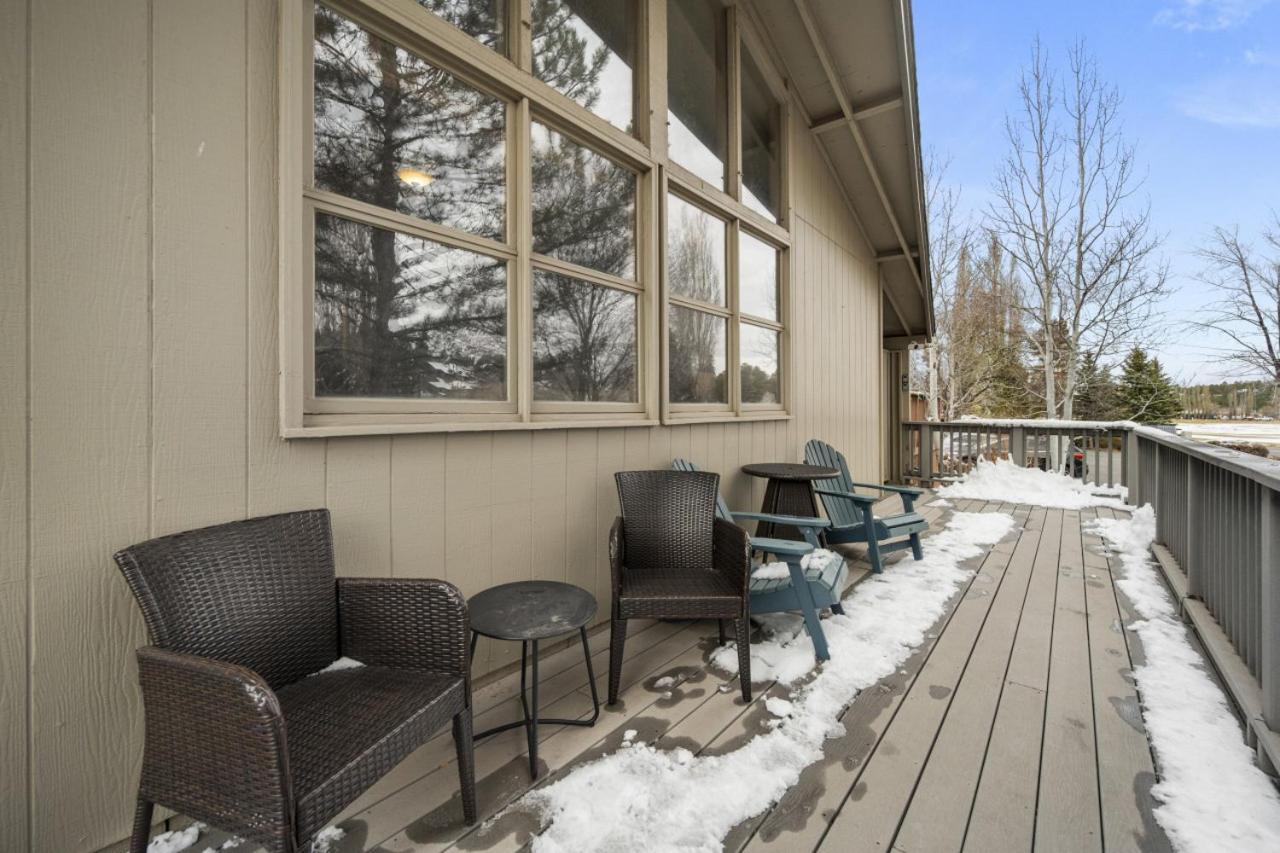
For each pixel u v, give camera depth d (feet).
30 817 4.06
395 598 4.82
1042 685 6.95
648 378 9.87
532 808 4.80
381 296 6.20
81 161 4.20
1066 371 43.75
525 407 7.57
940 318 47.37
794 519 9.14
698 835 4.48
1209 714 6.24
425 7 6.58
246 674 3.29
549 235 8.30
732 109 12.57
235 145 5.01
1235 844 4.39
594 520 8.80
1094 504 19.30
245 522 4.61
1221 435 39.81
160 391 4.59
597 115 8.92
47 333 4.07
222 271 4.94
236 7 5.01
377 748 3.82
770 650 7.91
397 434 6.20
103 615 4.36
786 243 14.69
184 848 4.45
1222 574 7.79
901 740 5.79
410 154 6.48
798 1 12.85
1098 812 4.77
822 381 17.21
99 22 4.27
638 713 6.29
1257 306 45.37
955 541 14.39
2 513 3.91
